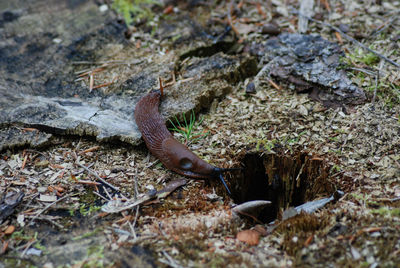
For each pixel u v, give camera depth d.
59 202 3.39
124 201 3.39
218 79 4.54
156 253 2.92
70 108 4.14
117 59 4.81
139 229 3.14
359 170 3.56
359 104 4.14
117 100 4.24
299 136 3.92
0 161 3.75
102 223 3.20
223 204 3.39
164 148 3.64
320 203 3.37
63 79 4.55
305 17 5.28
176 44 5.00
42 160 3.80
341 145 3.79
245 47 5.05
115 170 3.70
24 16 5.40
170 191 3.47
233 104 4.37
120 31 5.21
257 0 5.77
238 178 3.85
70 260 2.89
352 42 4.88
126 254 2.91
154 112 3.93
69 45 4.98
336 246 2.86
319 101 4.28
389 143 3.74
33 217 3.24
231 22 5.32
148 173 3.68
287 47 4.84
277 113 4.19
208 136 3.99
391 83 4.27
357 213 3.14
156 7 5.58
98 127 3.91
